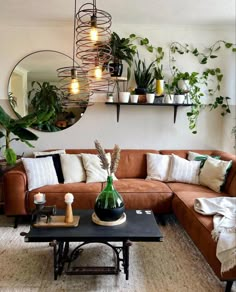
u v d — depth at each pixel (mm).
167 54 3695
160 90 3521
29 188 2922
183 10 3096
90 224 2119
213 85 3787
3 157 3697
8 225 2975
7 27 3557
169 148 3879
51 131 3734
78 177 3215
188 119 3826
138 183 3133
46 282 2002
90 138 3793
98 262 2260
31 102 3660
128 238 1932
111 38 3305
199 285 1992
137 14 3221
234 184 2793
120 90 3695
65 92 3656
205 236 2035
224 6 2973
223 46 3725
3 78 3633
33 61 3609
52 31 3576
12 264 2227
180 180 3266
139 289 1941
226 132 3871
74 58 3598
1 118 3250
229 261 1737
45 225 2057
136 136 3830
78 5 2934
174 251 2465
